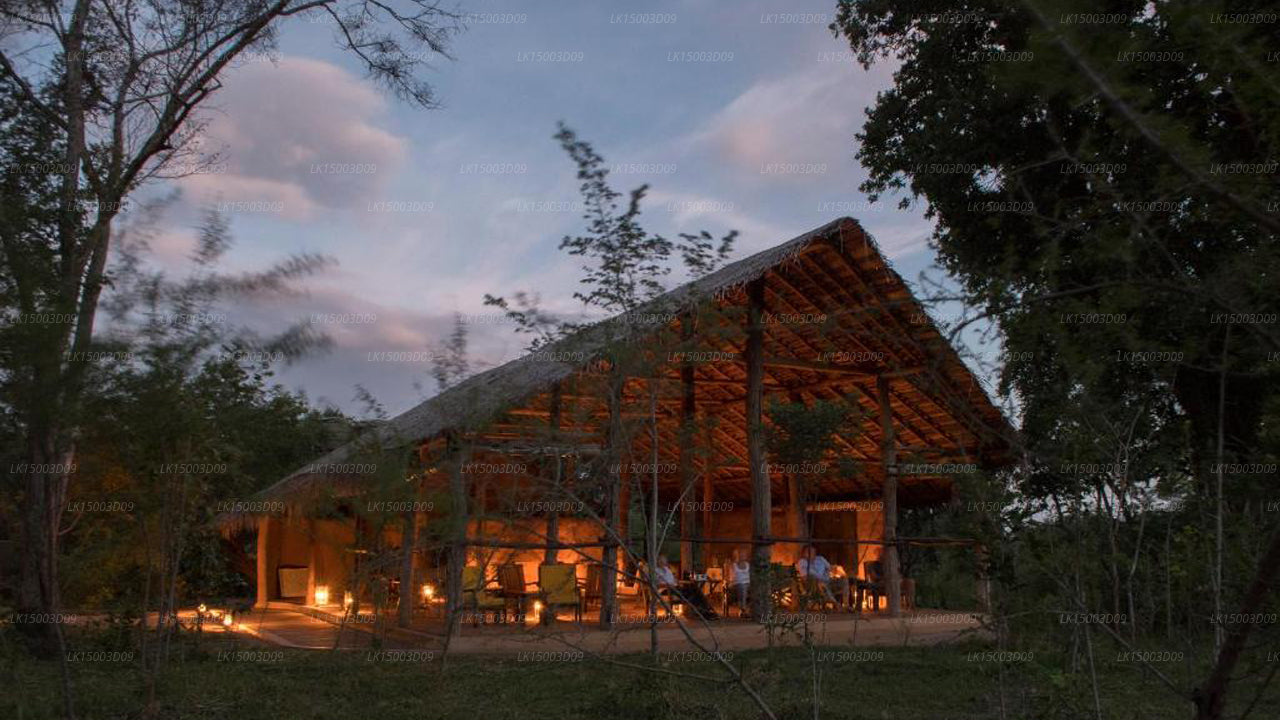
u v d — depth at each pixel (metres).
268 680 9.30
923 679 9.82
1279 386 4.09
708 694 8.39
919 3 13.61
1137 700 8.26
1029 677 6.94
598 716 7.90
